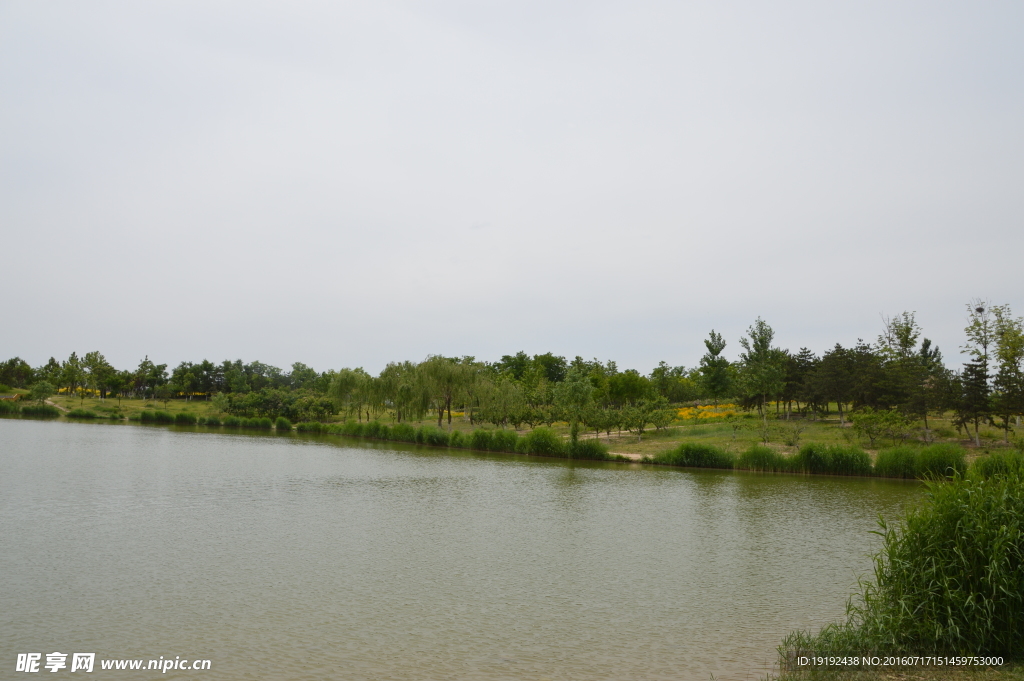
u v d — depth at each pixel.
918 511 11.95
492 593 16.47
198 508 28.25
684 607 15.46
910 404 52.12
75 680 10.96
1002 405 47.00
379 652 12.39
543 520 26.89
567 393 71.00
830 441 54.00
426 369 72.31
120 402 119.56
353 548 21.25
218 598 15.73
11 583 16.73
